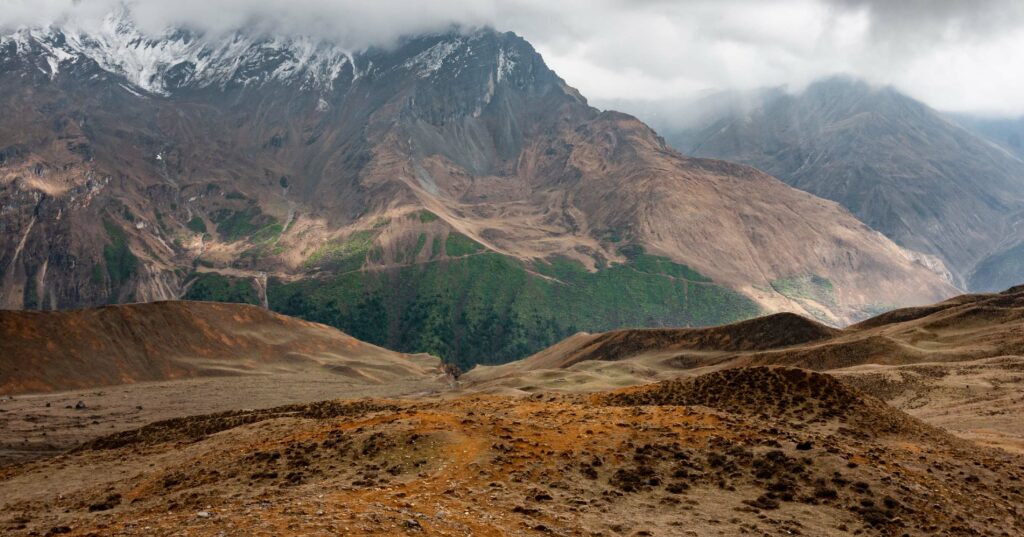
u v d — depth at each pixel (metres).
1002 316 163.62
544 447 40.12
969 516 35.41
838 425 48.88
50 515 44.09
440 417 46.56
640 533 29.81
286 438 50.94
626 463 38.50
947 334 163.50
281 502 30.39
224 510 28.78
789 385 54.25
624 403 58.16
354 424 49.34
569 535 28.53
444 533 26.14
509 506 31.34
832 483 36.91
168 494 43.72
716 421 44.81
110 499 46.38
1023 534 34.16
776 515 33.56
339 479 37.16
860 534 32.25
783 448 40.19
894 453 43.47
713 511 33.75
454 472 36.09
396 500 30.41
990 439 69.12
